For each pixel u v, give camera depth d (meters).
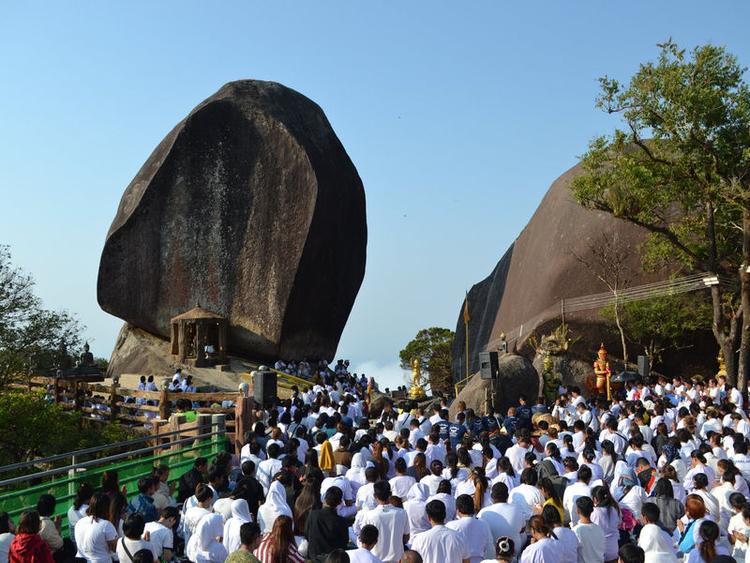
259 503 10.79
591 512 8.70
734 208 31.22
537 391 28.53
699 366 40.22
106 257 45.88
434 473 10.81
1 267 29.36
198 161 46.19
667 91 28.75
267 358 45.28
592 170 31.59
